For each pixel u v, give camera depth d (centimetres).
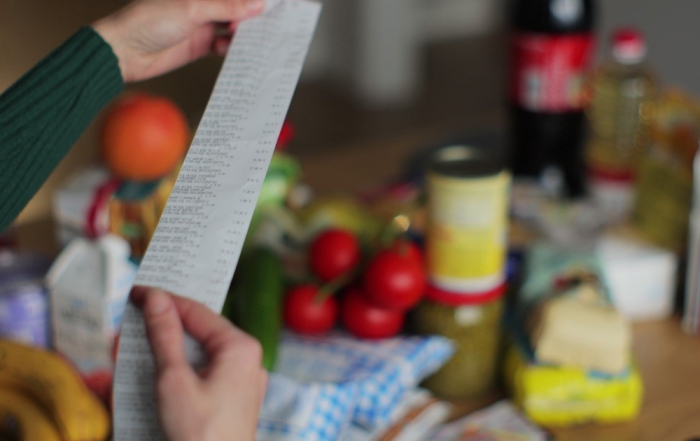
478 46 445
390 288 114
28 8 330
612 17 207
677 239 128
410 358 114
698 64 181
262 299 114
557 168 146
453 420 116
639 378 115
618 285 126
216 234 91
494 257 116
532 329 115
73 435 104
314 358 115
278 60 98
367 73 391
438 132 168
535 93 140
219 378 89
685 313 127
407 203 132
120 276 115
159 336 89
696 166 123
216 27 113
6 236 129
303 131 357
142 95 128
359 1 381
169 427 88
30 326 117
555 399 114
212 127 95
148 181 125
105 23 108
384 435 112
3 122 102
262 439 107
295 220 128
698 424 114
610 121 141
